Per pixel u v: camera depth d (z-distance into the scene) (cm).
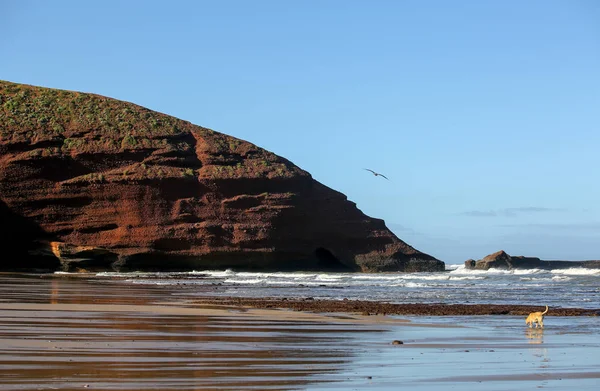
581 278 8912
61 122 10794
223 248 10194
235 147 11494
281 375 1418
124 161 10481
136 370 1418
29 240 9681
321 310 3203
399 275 9512
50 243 9462
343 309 3275
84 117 10981
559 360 1697
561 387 1341
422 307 3469
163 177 10319
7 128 10325
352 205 11619
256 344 1892
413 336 2192
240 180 10775
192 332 2139
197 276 8175
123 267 9638
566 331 2450
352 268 11175
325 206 11350
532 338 2208
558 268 12581
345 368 1527
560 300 4378
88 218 9919
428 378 1420
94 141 10575
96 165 10331
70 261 9306
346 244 11319
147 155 10631
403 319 2831
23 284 5375
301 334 2175
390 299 4244
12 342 1758
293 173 11244
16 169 9925
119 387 1244
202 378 1357
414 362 1631
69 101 11362
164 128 11194
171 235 9981
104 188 10106
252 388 1278
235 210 10569
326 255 11231
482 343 2044
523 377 1444
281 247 10656
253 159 11369
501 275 10125
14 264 9556
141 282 6216
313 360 1628
